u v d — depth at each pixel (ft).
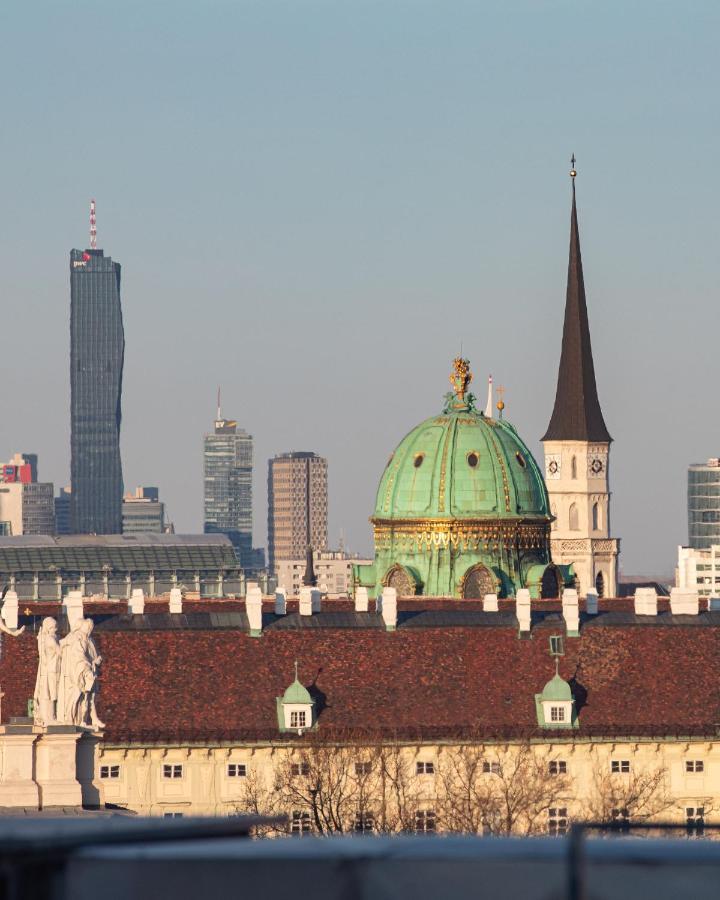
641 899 346.13
